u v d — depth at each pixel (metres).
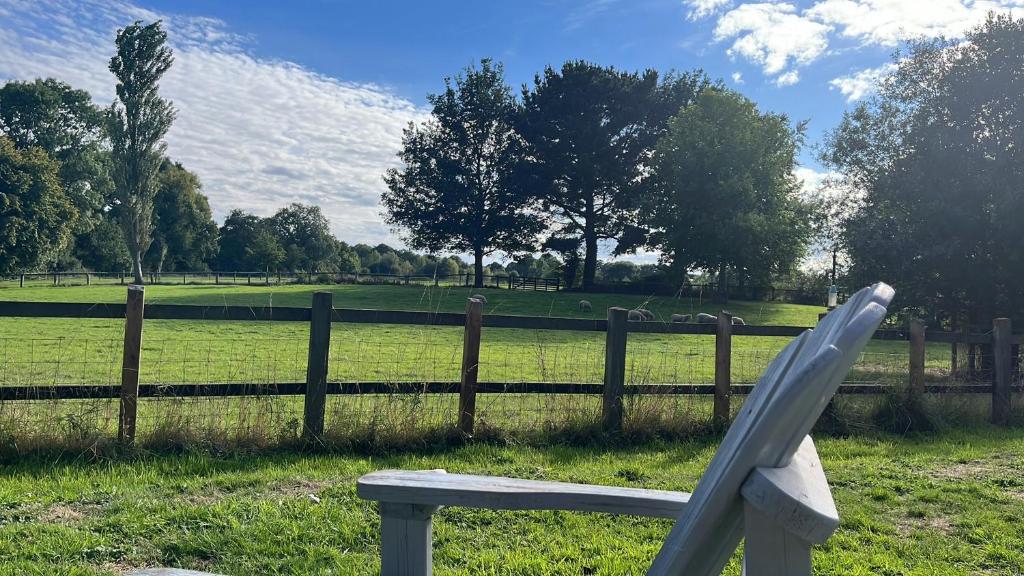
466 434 6.84
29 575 3.42
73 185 69.94
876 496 5.33
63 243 58.41
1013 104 15.50
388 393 6.77
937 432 8.31
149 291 46.66
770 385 1.58
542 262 75.19
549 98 55.09
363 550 3.92
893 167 17.48
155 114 62.34
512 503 2.07
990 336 9.27
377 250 124.12
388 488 2.12
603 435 7.14
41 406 6.24
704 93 45.38
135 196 62.06
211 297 41.91
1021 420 9.22
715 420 7.71
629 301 47.16
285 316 6.46
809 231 43.97
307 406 6.48
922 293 16.64
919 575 3.77
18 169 54.06
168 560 3.75
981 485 5.71
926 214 15.93
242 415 6.38
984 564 4.01
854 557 3.99
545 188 56.19
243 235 110.81
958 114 15.98
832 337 1.29
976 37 15.98
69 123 72.50
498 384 7.07
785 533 1.22
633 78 55.38
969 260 16.06
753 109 44.59
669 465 6.31
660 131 53.94
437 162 60.00
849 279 18.05
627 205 55.44
